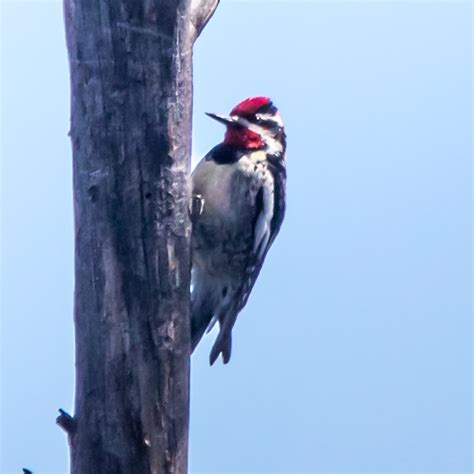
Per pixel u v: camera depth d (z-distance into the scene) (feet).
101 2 25.82
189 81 27.45
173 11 26.30
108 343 27.14
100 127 26.40
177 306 27.76
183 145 27.45
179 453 28.30
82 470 27.84
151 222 27.02
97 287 27.02
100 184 26.63
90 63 26.12
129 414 27.40
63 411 28.22
